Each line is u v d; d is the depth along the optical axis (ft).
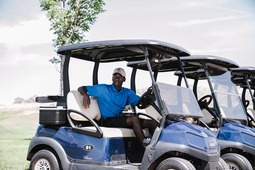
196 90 23.54
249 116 22.00
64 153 16.44
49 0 35.29
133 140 16.67
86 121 17.29
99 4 36.99
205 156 14.30
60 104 17.24
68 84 17.25
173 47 16.11
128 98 18.04
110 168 15.38
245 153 19.07
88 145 16.01
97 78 18.72
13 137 42.11
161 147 14.55
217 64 19.84
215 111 19.02
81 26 36.86
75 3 36.70
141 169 14.78
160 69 21.62
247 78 22.27
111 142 15.79
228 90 20.13
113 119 17.31
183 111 15.79
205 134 14.88
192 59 19.43
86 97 16.96
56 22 35.55
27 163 24.31
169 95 15.60
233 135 18.31
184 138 14.43
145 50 15.64
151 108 18.45
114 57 18.42
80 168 15.97
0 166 23.13
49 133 17.06
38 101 17.53
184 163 14.14
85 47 16.57
